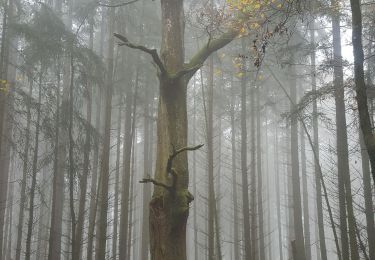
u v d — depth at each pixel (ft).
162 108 20.44
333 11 31.58
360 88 15.34
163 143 19.90
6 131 50.62
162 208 18.95
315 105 44.16
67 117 44.57
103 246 45.44
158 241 18.72
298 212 59.98
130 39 56.75
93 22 50.11
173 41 21.61
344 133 36.32
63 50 44.47
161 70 19.57
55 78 61.16
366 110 15.06
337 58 34.50
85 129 44.91
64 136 51.39
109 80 50.49
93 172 66.90
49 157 46.09
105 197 47.03
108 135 49.01
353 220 34.37
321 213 56.95
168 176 18.86
